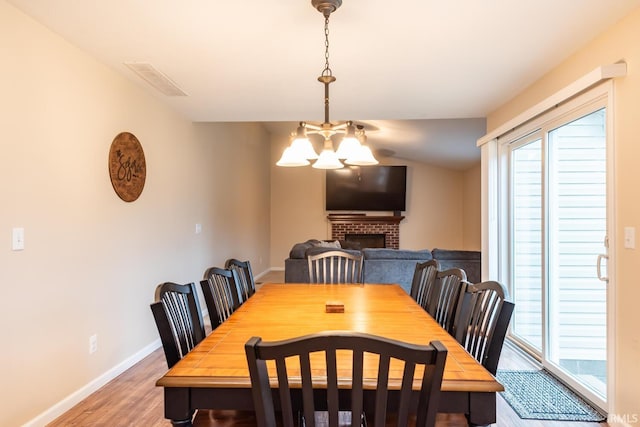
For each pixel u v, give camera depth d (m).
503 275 3.81
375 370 1.26
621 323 2.15
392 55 2.61
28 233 2.16
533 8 2.03
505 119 3.68
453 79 3.05
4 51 2.01
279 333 1.66
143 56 2.66
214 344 1.52
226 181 5.78
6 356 2.02
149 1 1.98
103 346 2.82
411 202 8.99
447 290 2.18
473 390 1.17
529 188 3.41
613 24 2.20
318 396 1.25
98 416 2.35
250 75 2.99
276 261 8.93
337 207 8.73
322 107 3.84
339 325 1.79
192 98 3.57
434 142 6.69
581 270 2.63
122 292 3.07
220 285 2.26
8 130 2.04
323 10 1.93
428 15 2.09
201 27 2.25
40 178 2.25
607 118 2.24
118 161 2.99
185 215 4.29
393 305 2.21
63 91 2.42
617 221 2.18
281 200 8.96
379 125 6.08
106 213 2.86
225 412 1.55
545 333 3.01
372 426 1.37
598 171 2.44
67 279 2.46
